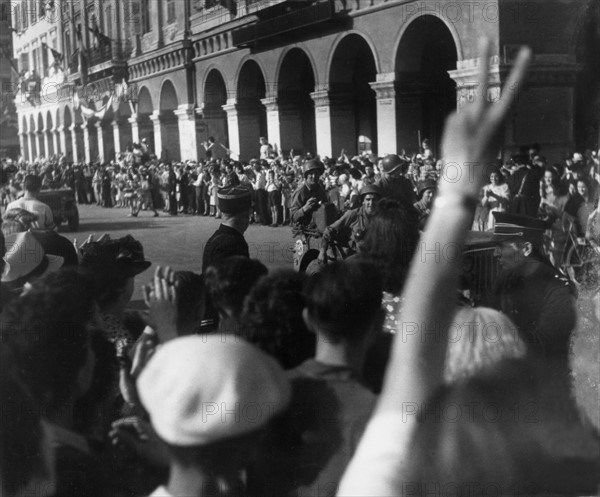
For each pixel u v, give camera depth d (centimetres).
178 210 1802
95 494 206
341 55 1905
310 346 205
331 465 174
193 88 2308
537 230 322
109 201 1925
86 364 226
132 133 1933
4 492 210
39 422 215
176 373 160
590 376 215
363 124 1972
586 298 283
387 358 194
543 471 147
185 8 2297
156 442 203
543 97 703
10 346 220
